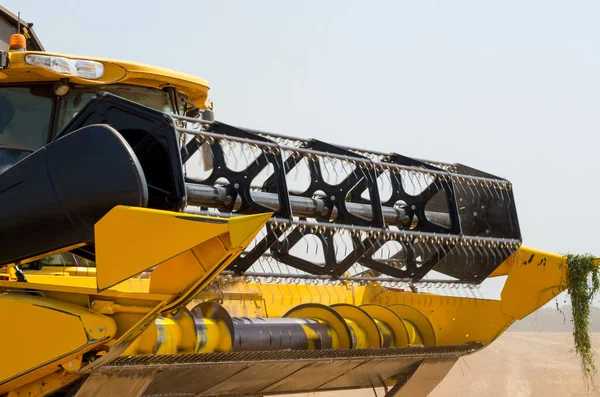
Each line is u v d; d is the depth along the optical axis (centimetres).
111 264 599
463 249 964
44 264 869
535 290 977
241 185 773
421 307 1031
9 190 659
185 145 777
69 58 907
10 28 1138
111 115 703
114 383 646
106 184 626
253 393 808
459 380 1730
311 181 875
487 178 989
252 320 773
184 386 719
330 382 855
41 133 912
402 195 927
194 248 611
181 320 711
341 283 916
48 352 615
